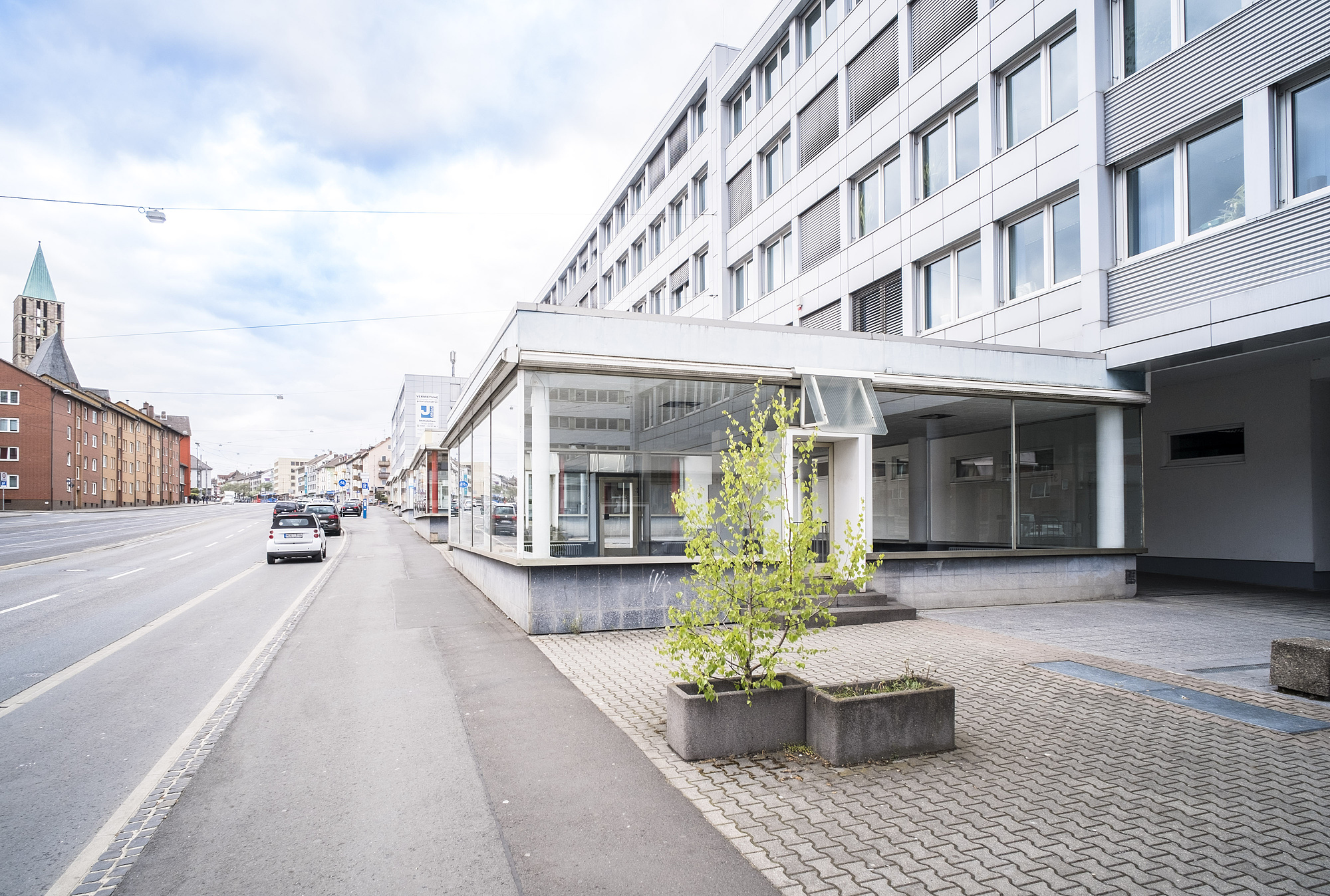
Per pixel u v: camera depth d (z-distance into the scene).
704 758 5.06
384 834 3.97
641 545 10.42
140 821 4.20
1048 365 12.90
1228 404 15.63
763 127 25.62
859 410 11.48
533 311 10.07
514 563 10.34
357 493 166.25
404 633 9.99
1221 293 11.30
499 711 6.27
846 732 4.93
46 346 83.25
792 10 23.36
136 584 16.16
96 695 6.95
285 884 3.46
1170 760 4.98
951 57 16.95
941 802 4.33
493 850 3.78
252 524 46.53
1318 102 10.39
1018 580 12.57
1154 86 12.42
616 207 41.81
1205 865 3.58
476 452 15.67
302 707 6.45
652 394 10.66
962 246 16.95
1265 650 8.55
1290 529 14.52
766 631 5.32
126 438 87.06
